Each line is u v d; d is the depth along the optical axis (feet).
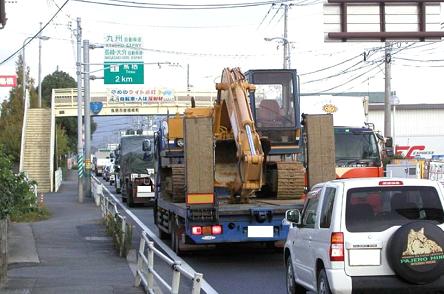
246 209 117.80
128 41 323.16
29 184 128.36
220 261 125.59
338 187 71.41
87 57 324.19
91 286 99.45
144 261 98.12
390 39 164.35
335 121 182.39
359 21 163.84
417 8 164.76
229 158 126.00
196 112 137.59
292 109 134.51
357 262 68.18
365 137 178.81
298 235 82.99
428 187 71.36
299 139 134.82
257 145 115.34
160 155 161.79
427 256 66.95
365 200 70.18
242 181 115.85
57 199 317.01
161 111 472.85
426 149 511.40
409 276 67.05
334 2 162.30
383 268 68.23
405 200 70.54
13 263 124.47
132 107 473.67
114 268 119.03
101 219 207.31
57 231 178.50
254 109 133.18
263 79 134.82
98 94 472.85
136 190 278.05
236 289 96.48
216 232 117.70
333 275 68.39
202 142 117.60
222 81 127.03
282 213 118.42
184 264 121.80
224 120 127.24
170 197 147.54
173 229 137.80
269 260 126.62
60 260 128.88
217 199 123.65
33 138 400.67
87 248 146.20
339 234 68.80
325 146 123.03
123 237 134.72
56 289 96.73
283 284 100.27
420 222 67.72
